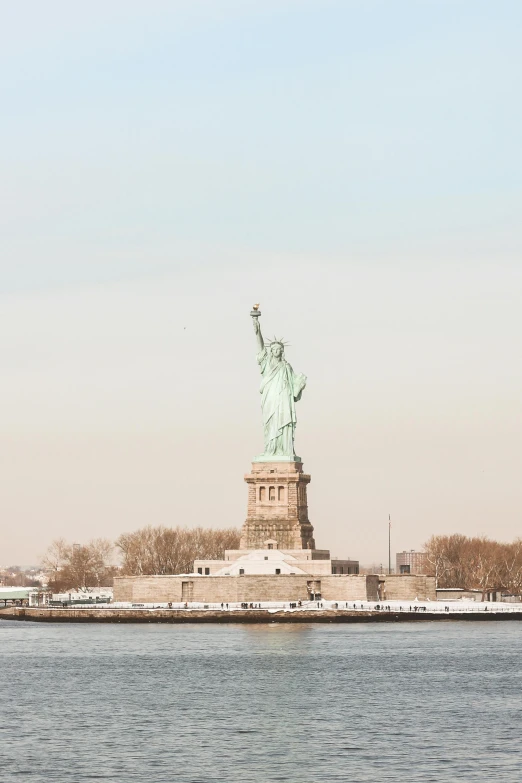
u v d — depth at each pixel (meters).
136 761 155.00
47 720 183.50
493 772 148.62
